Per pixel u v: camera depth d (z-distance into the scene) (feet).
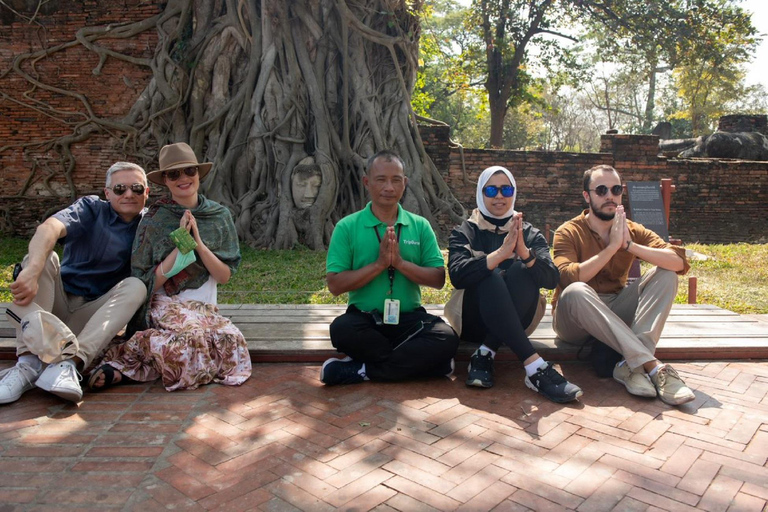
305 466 8.65
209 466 8.62
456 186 46.55
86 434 9.61
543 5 71.31
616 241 12.44
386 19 42.37
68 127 42.80
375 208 12.68
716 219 49.70
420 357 12.04
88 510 7.41
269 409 10.80
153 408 10.76
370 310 12.52
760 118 65.21
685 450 9.22
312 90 38.81
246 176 38.70
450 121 129.39
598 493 7.95
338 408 10.89
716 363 13.53
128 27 41.47
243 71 40.40
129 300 11.89
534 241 12.78
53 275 11.76
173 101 40.52
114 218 12.96
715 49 63.52
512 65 74.90
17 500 7.60
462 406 11.02
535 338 14.46
